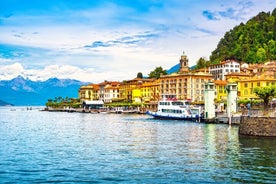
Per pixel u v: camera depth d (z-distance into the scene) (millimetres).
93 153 56969
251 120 74812
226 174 41375
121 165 46875
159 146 64375
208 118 132875
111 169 44562
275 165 45938
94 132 96750
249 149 59031
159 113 162250
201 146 63562
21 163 48750
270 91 114688
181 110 153375
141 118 177250
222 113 135000
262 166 45375
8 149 62312
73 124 135000
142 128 108750
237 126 112688
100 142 72062
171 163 47844
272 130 72188
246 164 46656
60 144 69250
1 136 86812
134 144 67875
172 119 156000
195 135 83438
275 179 39156
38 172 43344
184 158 51406
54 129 109938
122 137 81688
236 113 122438
